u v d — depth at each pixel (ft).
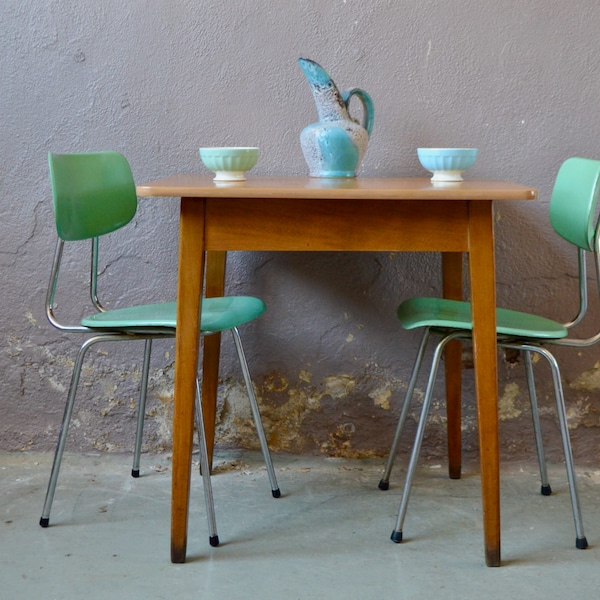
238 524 6.36
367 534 6.19
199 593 5.30
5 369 7.68
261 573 5.57
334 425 7.71
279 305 7.59
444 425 7.63
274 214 5.54
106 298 7.61
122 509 6.63
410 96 7.29
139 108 7.37
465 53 7.22
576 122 7.25
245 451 7.76
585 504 6.80
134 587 5.37
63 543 6.00
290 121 7.36
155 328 5.99
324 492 7.03
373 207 5.55
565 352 7.50
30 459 7.67
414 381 6.83
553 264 7.43
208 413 7.39
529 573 5.60
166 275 7.57
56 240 7.51
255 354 7.64
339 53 7.27
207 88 7.34
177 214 7.48
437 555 5.86
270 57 7.29
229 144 7.40
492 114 7.27
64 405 7.72
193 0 7.23
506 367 7.54
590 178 5.88
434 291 7.51
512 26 7.16
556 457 7.63
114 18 7.26
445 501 6.84
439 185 5.81
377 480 7.32
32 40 7.29
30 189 7.46
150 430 7.75
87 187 6.23
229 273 7.58
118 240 7.54
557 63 7.19
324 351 7.62
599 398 7.54
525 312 7.51
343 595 5.29
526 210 7.38
